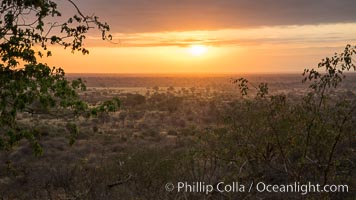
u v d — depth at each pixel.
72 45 7.75
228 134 9.98
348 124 8.50
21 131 7.05
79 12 7.71
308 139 8.80
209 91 176.12
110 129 55.03
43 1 7.17
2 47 6.87
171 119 68.81
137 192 12.02
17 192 15.85
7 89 6.95
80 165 20.48
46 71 6.86
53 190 14.74
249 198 9.97
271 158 9.57
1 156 26.39
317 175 9.16
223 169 10.56
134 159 14.13
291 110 8.91
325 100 8.45
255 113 9.59
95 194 12.66
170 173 11.94
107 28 7.93
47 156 27.94
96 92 149.62
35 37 7.32
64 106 6.75
